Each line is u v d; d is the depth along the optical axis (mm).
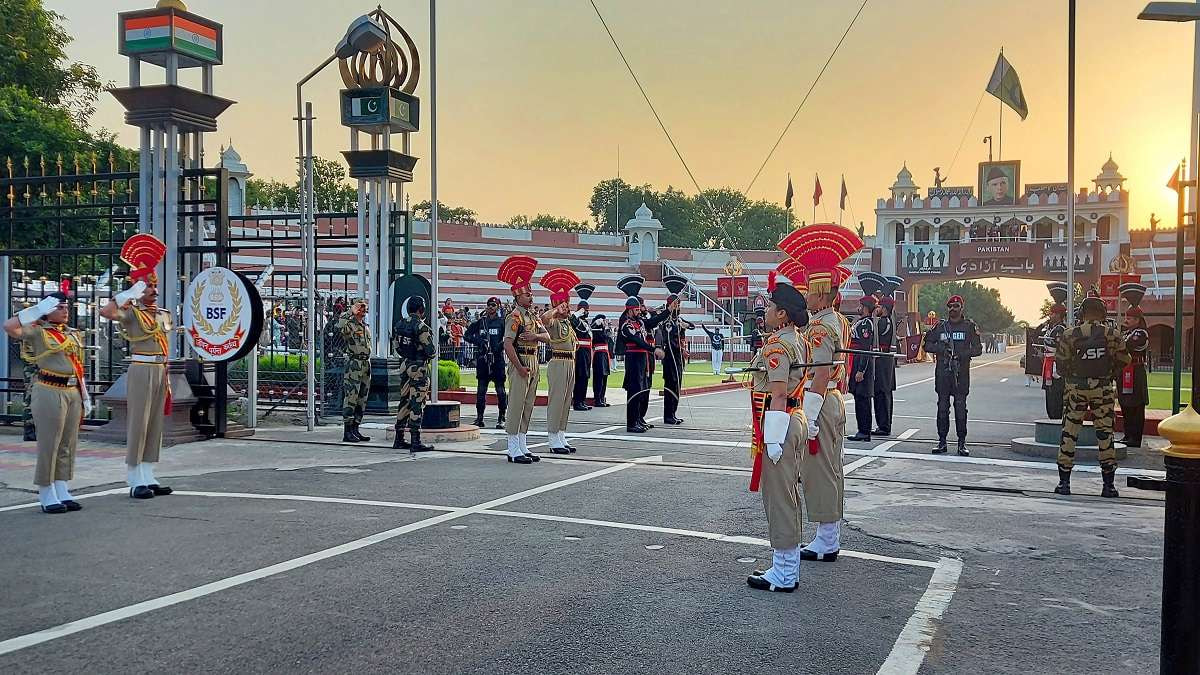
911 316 51031
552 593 5918
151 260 9688
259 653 4801
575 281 12500
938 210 52781
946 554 7145
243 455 12094
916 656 4914
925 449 13391
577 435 14758
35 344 8359
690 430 15562
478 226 54688
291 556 6781
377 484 9914
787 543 6035
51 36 30672
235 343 13008
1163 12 8148
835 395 6984
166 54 13438
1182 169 12688
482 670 4605
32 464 11219
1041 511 8836
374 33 15984
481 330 16109
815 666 4742
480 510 8523
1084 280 50156
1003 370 42219
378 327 18531
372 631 5156
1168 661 3988
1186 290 29500
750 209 107375
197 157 14203
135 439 9031
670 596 5902
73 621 5293
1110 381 9609
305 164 16250
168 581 6121
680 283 20281
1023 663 4855
